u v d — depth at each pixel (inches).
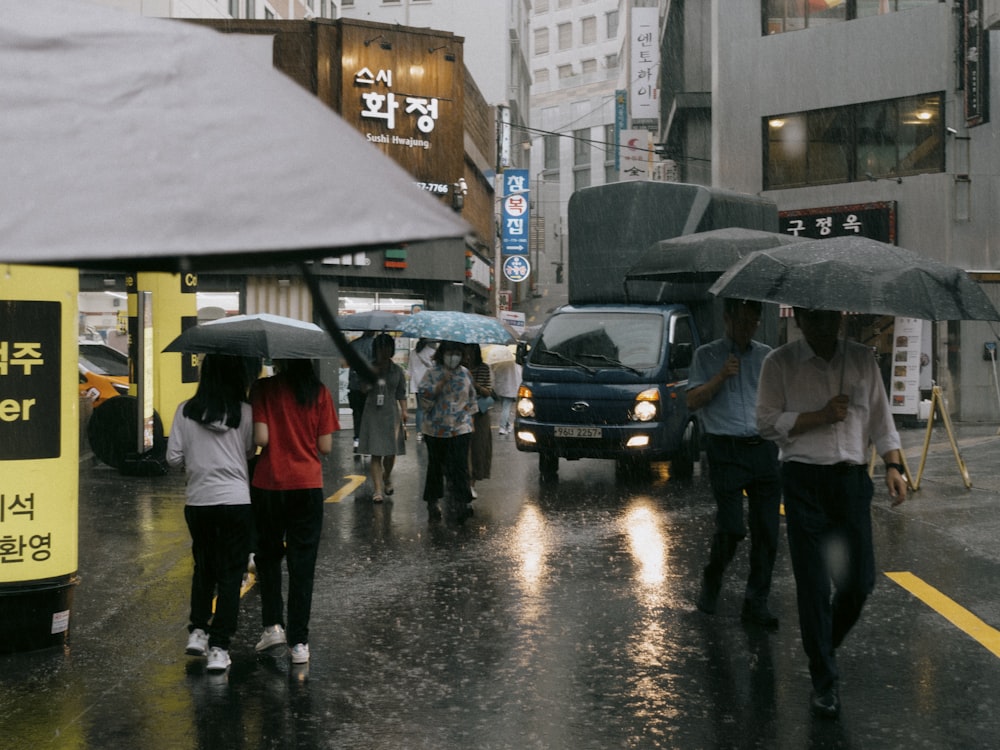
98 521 417.7
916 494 476.7
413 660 236.4
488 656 239.0
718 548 267.0
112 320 872.3
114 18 65.2
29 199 57.0
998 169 973.2
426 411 419.5
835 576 204.7
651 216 580.7
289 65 962.1
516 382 776.9
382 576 321.7
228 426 229.1
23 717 199.6
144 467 552.7
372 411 463.2
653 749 182.2
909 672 224.5
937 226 975.0
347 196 59.5
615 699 208.8
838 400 199.2
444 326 414.0
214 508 229.0
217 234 57.6
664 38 1518.2
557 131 3782.0
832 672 198.1
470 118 1222.9
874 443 210.5
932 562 333.1
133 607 286.5
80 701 209.2
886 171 1020.5
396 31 986.7
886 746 183.0
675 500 477.7
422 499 481.7
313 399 236.7
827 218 1034.7
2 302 237.1
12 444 239.6
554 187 3786.9
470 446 488.4
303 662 233.3
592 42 3668.8
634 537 384.8
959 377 951.6
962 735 187.8
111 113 60.7
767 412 205.9
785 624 265.1
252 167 59.9
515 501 476.4
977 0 933.8
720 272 361.4
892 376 805.2
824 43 1052.5
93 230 56.5
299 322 251.9
